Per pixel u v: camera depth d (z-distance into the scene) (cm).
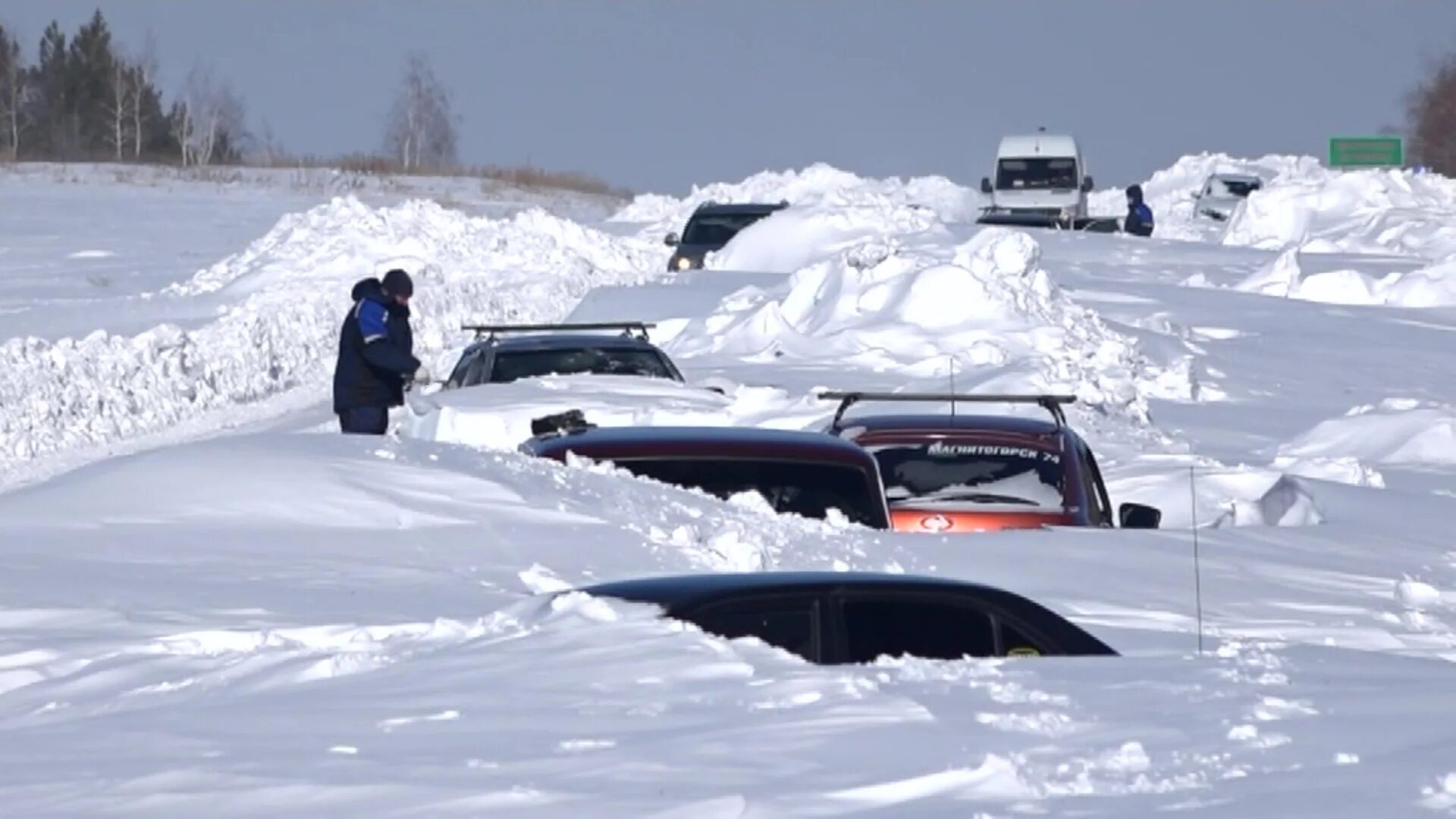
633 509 3797
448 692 2023
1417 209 18862
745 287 11669
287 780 1680
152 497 3947
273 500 3900
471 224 14000
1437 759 1689
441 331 10956
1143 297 12312
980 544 3941
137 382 7856
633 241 15750
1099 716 1881
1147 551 4091
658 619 2255
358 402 5772
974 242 10556
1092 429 6675
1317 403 8925
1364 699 1980
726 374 8362
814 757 1717
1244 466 6184
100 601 3070
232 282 12825
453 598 3114
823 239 13450
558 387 6209
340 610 2991
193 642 2681
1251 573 3956
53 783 1711
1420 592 3838
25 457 6594
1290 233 19038
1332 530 4734
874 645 2252
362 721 1912
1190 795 1593
